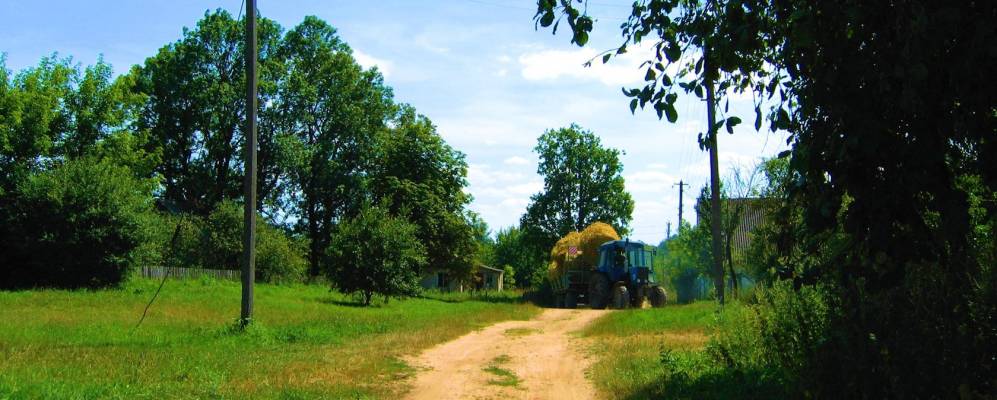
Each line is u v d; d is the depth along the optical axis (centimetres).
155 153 4634
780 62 493
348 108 5312
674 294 4244
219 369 1042
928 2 348
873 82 377
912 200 383
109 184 2867
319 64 5350
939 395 518
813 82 404
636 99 496
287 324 1786
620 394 916
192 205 5025
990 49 339
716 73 490
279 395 846
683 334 1669
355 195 5244
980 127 383
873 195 380
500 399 930
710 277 3878
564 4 518
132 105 4509
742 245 3772
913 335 536
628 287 3541
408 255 3127
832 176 389
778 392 779
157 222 3416
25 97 3709
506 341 1675
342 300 3244
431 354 1370
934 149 376
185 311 2009
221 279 3669
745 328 995
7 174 3506
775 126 448
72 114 4216
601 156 5859
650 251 3797
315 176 5272
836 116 381
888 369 546
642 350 1348
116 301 2206
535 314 2844
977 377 500
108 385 843
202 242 4028
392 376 1074
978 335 500
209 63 4950
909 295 544
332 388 915
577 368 1229
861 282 571
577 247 4147
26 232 2728
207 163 4944
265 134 5047
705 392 850
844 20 386
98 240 2756
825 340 625
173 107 4897
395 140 5366
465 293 5478
